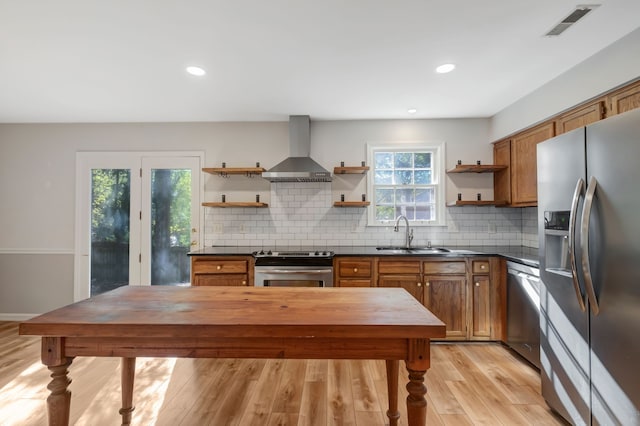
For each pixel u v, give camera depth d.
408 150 3.93
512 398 2.18
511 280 2.88
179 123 3.93
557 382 1.88
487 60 2.46
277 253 3.24
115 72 2.63
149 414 1.99
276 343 1.26
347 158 3.91
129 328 1.23
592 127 1.59
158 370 2.57
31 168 3.91
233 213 3.91
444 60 2.46
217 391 2.26
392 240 3.87
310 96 3.16
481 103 3.37
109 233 3.92
